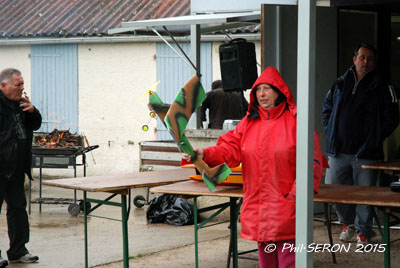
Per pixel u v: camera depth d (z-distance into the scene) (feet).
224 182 18.98
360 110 23.93
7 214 23.79
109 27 48.37
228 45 28.91
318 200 16.79
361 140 23.98
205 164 15.70
